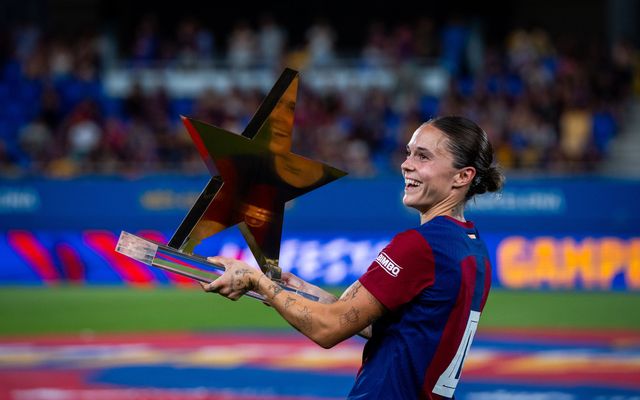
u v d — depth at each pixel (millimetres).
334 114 25875
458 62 29969
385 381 4477
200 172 23141
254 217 4676
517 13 34781
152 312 17719
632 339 14938
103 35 32625
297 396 10984
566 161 23359
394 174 22969
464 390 11258
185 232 4570
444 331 4477
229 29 35781
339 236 21359
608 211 20750
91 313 17609
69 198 21844
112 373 12242
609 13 33094
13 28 31891
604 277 20750
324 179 4660
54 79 28734
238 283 4449
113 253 21734
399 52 30141
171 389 11320
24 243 21922
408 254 4434
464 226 4668
